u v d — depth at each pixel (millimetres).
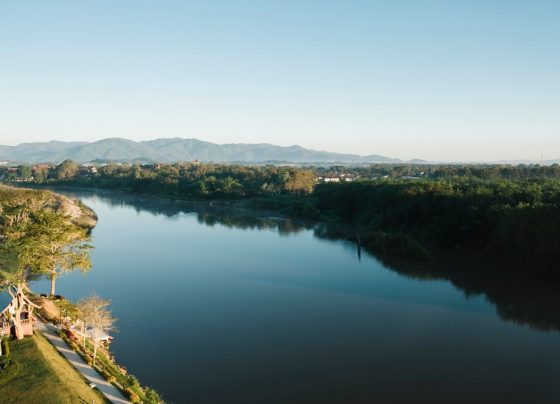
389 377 44406
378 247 107500
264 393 41125
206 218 165125
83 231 63812
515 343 52844
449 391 41812
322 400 40000
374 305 66500
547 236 83938
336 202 170625
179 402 39250
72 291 71688
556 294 71938
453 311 63938
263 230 138625
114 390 37438
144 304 66000
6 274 41844
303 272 85875
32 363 37438
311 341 53156
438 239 113500
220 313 62562
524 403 39875
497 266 91188
